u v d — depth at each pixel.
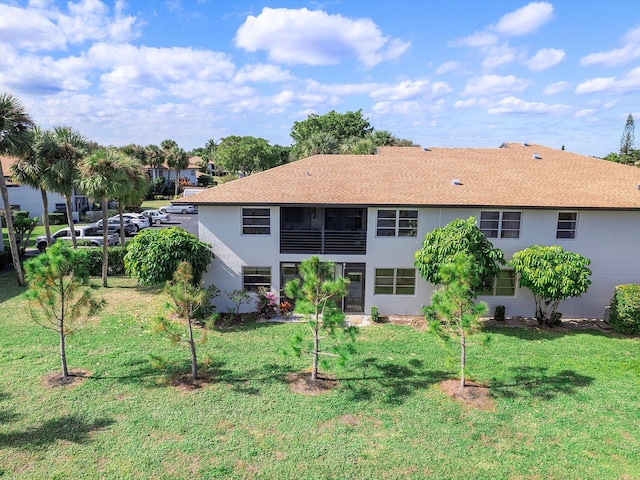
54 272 11.20
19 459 8.38
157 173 77.00
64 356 11.83
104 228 21.91
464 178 20.00
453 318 11.68
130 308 18.70
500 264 16.81
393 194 18.11
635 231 17.92
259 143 78.44
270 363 13.17
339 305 18.84
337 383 11.86
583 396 11.12
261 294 18.12
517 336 15.90
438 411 10.41
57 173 22.84
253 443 9.02
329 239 18.38
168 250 16.84
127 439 9.08
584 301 18.39
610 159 63.59
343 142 69.88
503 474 8.15
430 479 8.00
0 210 35.22
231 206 17.91
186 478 7.93
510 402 10.84
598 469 8.30
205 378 12.04
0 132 19.84
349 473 8.14
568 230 18.02
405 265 18.42
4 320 16.73
